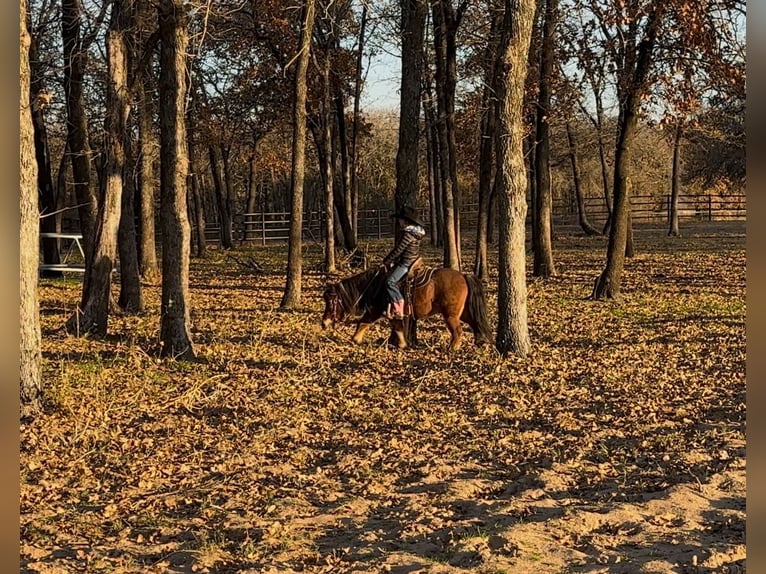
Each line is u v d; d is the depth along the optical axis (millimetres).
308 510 6863
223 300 21969
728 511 6344
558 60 25141
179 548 6004
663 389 10992
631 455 8102
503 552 5602
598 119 39375
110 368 12531
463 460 8180
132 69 17672
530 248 41031
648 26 18891
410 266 13984
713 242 40562
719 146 49188
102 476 7824
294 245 19953
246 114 37531
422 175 57156
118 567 5645
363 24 31344
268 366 12992
